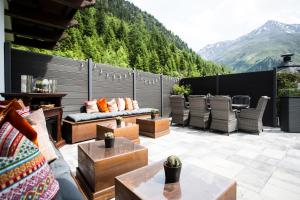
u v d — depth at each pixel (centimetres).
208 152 365
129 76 703
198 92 890
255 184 237
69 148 393
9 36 495
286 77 649
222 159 326
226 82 799
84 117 458
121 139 279
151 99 801
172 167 139
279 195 212
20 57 420
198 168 169
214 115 548
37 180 86
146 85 776
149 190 129
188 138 483
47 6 355
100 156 205
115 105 598
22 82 354
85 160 216
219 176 153
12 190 76
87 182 210
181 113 655
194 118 611
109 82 630
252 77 727
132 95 715
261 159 326
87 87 566
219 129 536
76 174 240
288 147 400
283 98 575
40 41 571
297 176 260
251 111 529
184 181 144
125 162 213
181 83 957
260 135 520
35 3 346
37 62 449
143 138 482
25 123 116
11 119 115
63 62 504
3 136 89
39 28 475
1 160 78
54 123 397
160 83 849
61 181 129
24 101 325
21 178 80
